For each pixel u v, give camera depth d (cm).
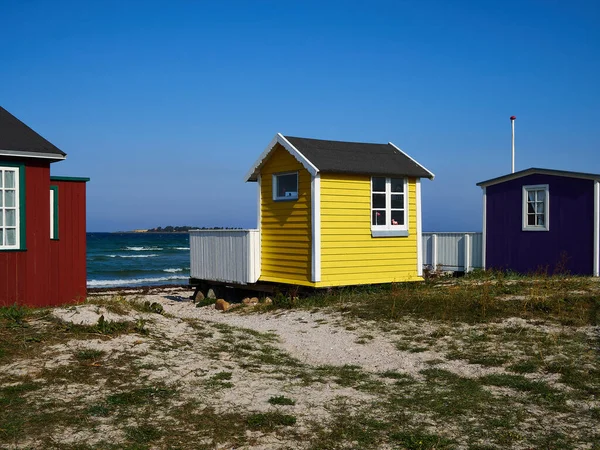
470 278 1744
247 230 1681
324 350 1015
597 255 1680
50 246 1257
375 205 1616
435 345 995
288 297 1516
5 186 1198
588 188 1712
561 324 1041
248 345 1005
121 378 755
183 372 801
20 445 547
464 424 630
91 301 1183
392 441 584
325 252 1514
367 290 1548
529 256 1872
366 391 757
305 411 668
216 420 629
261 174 1705
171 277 4131
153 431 592
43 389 698
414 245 1684
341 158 1589
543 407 684
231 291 1856
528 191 1884
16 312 999
